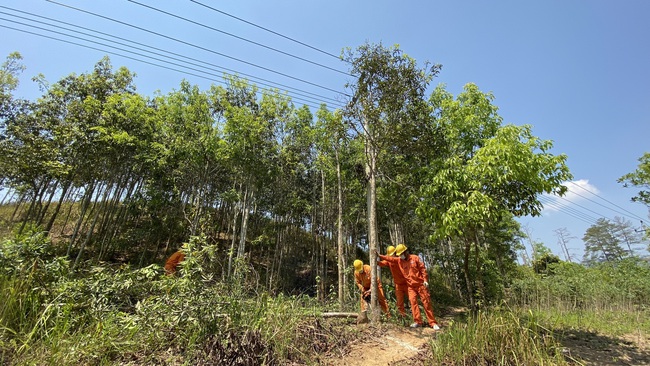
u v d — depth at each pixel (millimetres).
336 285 16297
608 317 8828
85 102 11055
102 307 4051
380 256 6910
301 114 13695
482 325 4562
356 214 14109
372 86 6762
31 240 4277
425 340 5289
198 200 11711
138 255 15062
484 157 6027
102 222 15219
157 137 11805
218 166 12453
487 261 10172
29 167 7957
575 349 5312
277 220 16938
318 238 18516
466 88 7613
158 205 13297
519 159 5812
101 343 3400
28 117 9891
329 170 12906
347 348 4617
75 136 10844
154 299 4109
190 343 3586
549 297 10141
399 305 6875
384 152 7910
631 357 5000
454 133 7168
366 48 6695
